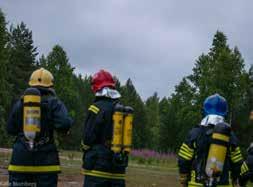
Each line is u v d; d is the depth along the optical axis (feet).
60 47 261.03
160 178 68.18
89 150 25.34
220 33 179.83
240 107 59.21
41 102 23.84
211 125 23.34
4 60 226.79
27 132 23.31
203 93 174.29
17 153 23.79
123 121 24.63
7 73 239.91
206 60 180.86
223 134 22.54
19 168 23.68
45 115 23.82
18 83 270.26
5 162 74.23
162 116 253.85
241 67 172.14
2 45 226.58
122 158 24.61
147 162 118.52
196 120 178.29
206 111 23.81
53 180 23.97
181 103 205.26
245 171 23.80
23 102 23.76
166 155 123.65
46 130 23.85
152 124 417.28
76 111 271.90
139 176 68.90
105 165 24.93
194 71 187.32
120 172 25.14
